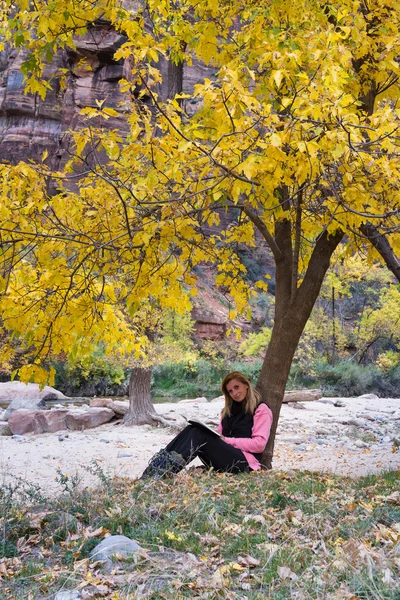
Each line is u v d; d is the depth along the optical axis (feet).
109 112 12.49
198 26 17.40
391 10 17.94
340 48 12.58
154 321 44.21
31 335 14.80
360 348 105.40
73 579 8.55
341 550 9.04
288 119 12.11
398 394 97.40
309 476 17.35
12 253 14.20
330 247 20.68
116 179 12.36
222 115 11.69
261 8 15.71
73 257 15.70
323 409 55.93
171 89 24.30
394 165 12.72
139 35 13.17
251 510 12.50
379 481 16.39
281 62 12.12
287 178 12.82
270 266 130.21
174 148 12.74
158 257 14.60
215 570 9.04
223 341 108.47
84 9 14.56
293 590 8.02
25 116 122.31
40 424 45.27
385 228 14.39
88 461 31.83
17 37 13.97
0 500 13.41
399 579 8.16
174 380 97.30
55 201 13.32
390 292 99.76
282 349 20.77
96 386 83.71
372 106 19.58
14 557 10.05
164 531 10.64
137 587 8.33
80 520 12.00
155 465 16.87
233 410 19.65
